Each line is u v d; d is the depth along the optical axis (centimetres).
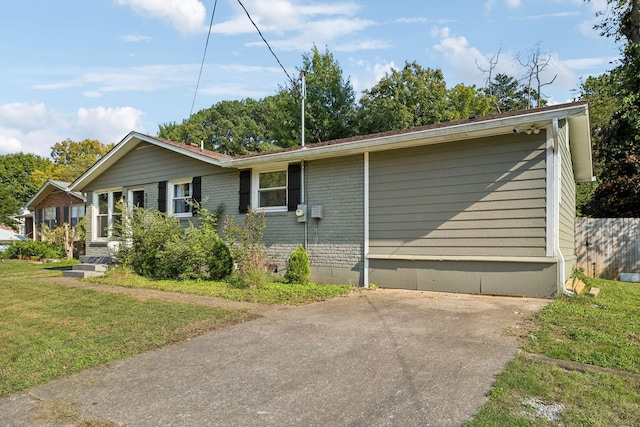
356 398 314
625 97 1458
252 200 1095
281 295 763
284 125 2827
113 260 1211
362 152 902
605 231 1198
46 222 2378
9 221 3316
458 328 505
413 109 3078
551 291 695
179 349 461
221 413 300
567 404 291
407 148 849
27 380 379
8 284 1012
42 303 748
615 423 264
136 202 1374
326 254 955
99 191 1488
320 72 2814
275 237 1044
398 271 853
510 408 285
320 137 2805
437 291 802
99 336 518
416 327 517
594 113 2066
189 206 1238
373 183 895
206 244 1023
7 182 4119
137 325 564
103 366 414
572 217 1123
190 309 654
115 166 1423
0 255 2000
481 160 762
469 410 284
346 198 934
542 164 704
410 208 842
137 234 1116
